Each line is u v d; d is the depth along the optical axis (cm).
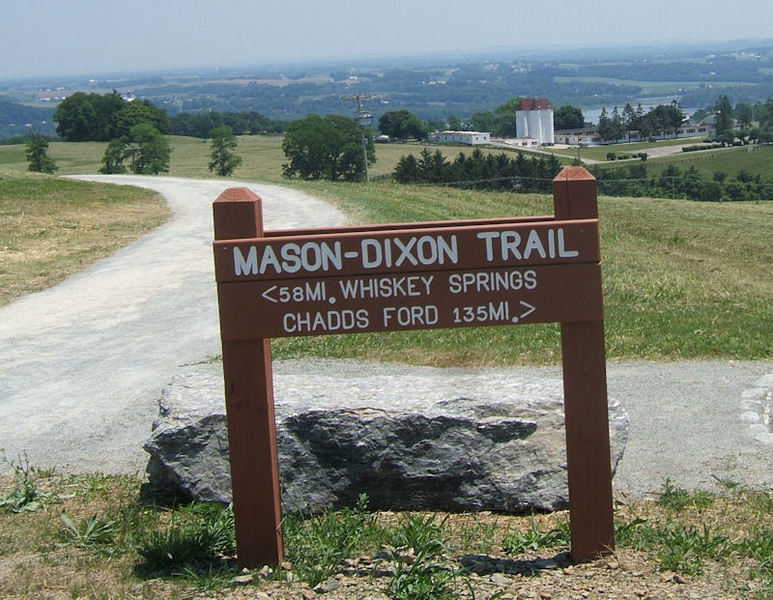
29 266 2064
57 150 12262
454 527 602
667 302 1664
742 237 3412
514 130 16600
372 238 505
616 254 2628
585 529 526
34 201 3206
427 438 627
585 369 511
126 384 1116
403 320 510
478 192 4316
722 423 865
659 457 771
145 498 660
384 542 569
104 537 592
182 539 561
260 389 516
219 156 9869
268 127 17750
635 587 493
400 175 7081
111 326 1484
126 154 9456
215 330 1423
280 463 627
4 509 656
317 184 4150
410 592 491
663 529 586
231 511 600
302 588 504
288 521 601
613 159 11825
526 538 565
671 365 1107
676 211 4141
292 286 509
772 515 625
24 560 560
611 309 1542
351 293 509
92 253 2242
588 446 517
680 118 15462
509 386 679
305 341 1235
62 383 1140
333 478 630
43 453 840
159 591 508
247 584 512
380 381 709
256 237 511
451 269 506
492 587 500
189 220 2812
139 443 855
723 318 1461
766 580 501
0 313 1608
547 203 4069
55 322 1526
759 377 1041
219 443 638
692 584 496
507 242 502
